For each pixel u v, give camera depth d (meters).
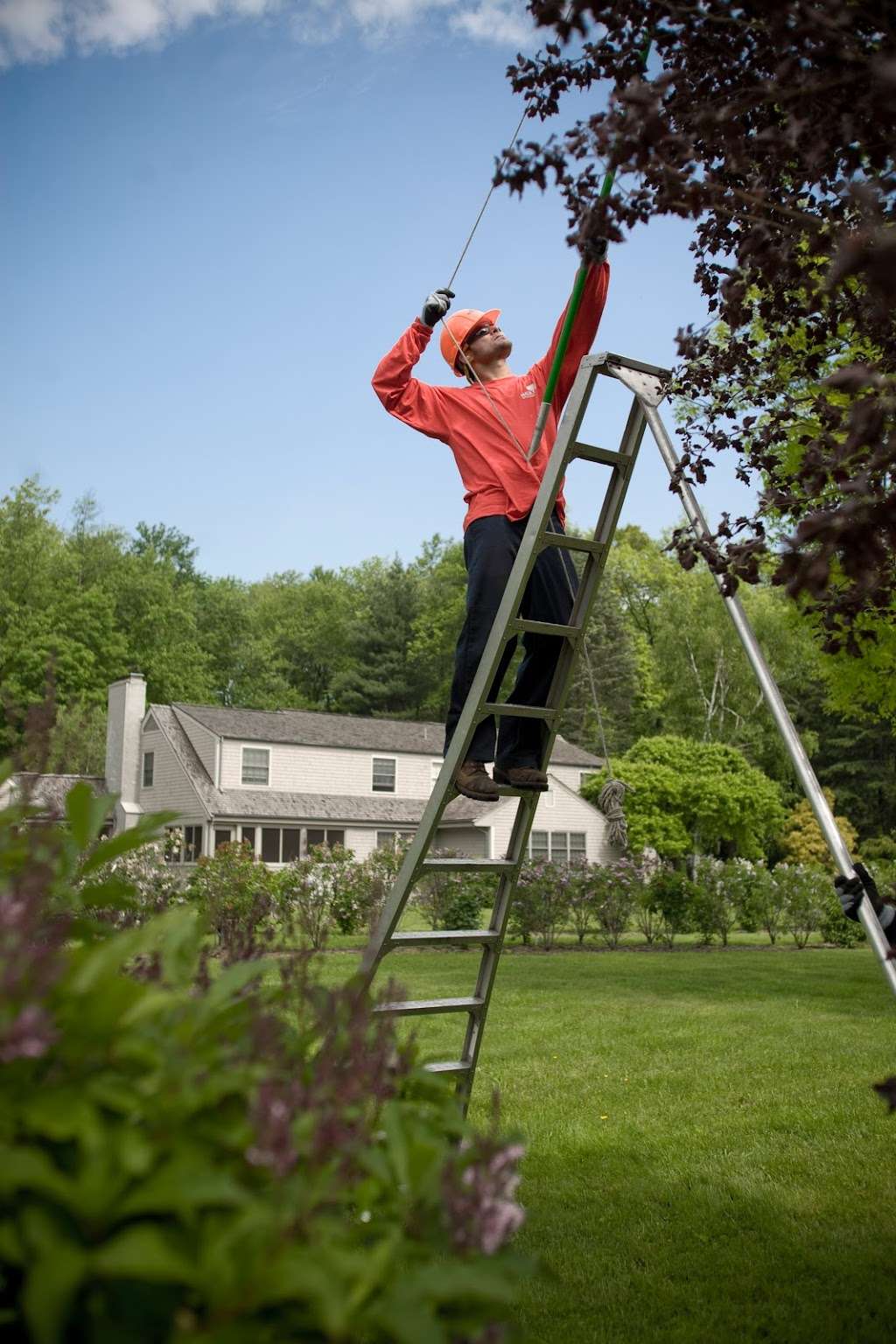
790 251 1.99
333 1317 0.97
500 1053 7.82
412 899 17.52
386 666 52.16
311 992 1.69
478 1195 1.26
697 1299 3.59
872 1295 3.60
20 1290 1.09
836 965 14.57
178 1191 1.02
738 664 43.38
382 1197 1.37
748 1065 7.37
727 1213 4.43
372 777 35.50
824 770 43.84
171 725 34.66
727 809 33.38
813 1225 4.29
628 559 51.66
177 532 65.94
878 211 1.56
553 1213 4.46
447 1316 1.26
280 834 33.34
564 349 3.37
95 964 1.22
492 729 3.62
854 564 1.63
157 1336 1.05
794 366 2.95
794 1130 5.68
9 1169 0.98
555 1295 3.62
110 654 46.19
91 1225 1.03
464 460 3.80
